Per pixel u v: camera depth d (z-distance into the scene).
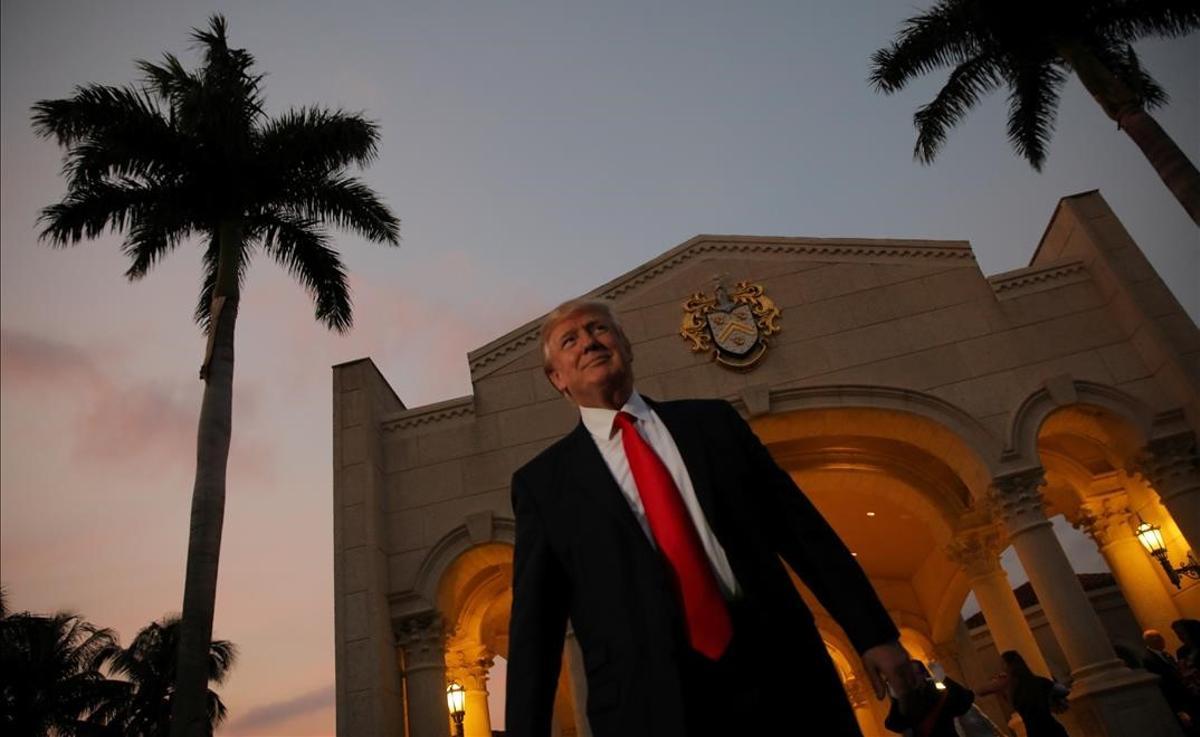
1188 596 16.97
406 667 15.50
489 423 18.08
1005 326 17.55
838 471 19.91
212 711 37.81
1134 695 13.42
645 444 2.39
